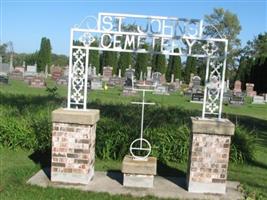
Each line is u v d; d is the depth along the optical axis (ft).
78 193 13.89
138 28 14.79
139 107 30.04
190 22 14.71
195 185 14.75
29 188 14.12
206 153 14.64
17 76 83.87
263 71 108.78
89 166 15.07
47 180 15.23
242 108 57.36
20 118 22.94
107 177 16.11
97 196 13.73
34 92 54.85
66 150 14.85
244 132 22.89
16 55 149.38
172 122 24.61
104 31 14.75
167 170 18.49
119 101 44.19
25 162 18.26
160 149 20.20
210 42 14.74
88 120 14.60
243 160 21.08
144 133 20.48
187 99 61.41
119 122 22.34
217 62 14.89
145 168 14.85
